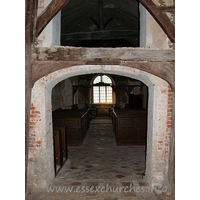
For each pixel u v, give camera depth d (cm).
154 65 350
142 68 350
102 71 408
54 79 382
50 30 386
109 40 1191
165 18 346
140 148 718
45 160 383
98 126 1220
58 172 488
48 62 345
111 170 512
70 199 346
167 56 350
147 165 422
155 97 383
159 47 394
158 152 386
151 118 398
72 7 666
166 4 384
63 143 580
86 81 1748
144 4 350
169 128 385
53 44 393
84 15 795
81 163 569
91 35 740
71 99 1489
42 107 379
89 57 345
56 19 420
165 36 395
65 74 384
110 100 1798
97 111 1706
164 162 387
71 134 759
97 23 846
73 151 695
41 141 381
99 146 756
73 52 345
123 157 620
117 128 752
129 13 716
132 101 1398
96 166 543
